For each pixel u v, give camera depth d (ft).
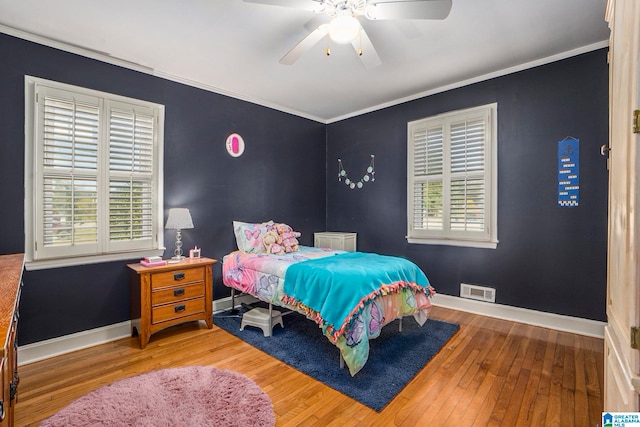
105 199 9.19
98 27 7.79
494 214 10.73
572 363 7.54
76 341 8.63
